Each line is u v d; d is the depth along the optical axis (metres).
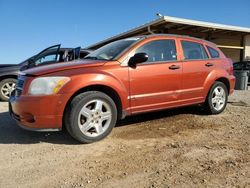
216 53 6.57
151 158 3.90
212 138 4.72
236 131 5.11
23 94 4.40
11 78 9.35
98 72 4.62
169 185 3.14
